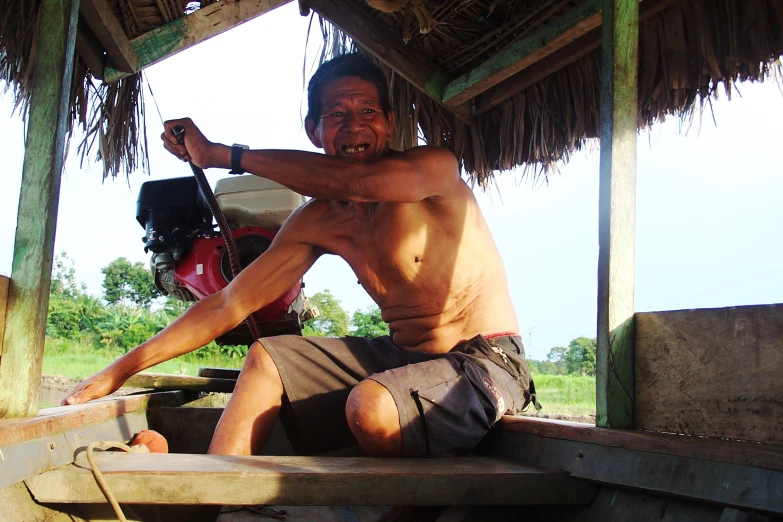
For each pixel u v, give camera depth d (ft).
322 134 8.36
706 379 5.89
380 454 6.73
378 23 10.73
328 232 8.79
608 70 6.98
